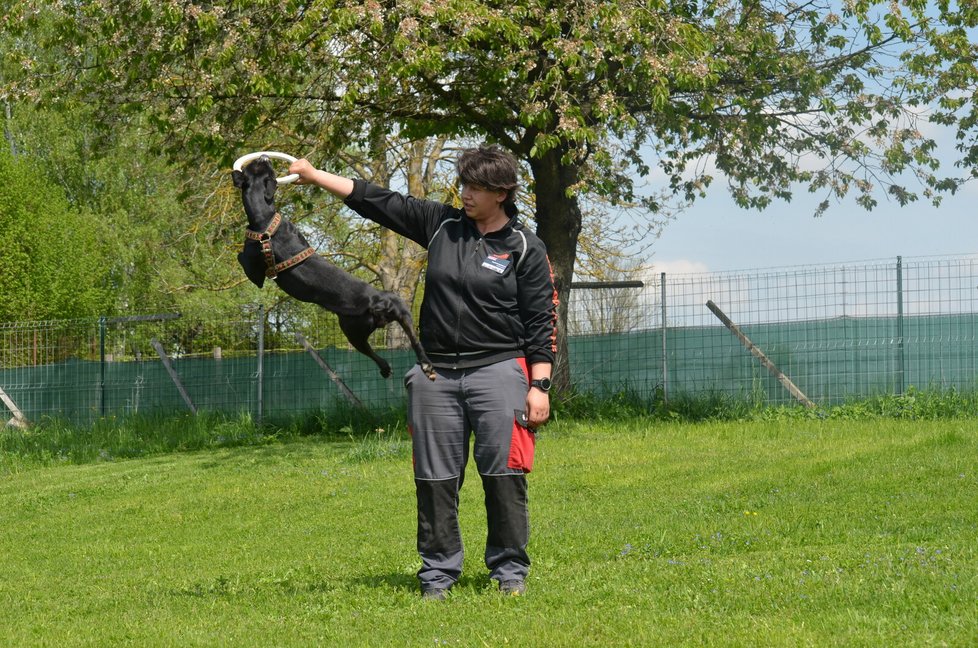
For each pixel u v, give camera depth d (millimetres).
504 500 4926
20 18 14969
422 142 24422
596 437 14383
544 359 4910
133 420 18031
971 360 15406
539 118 13867
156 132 16172
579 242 23250
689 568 5395
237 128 15391
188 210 21609
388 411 17500
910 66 17000
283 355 18125
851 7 15930
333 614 4750
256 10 13844
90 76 15883
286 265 4602
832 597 4371
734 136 18500
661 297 16797
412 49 13242
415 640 4090
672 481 10367
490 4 14211
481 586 5141
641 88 16203
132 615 5258
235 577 6508
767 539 6746
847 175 19125
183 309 31062
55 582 7191
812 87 17172
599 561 6336
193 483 12461
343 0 13641
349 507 10227
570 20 14508
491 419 4863
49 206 41188
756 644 3658
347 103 13930
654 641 3803
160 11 13891
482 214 4840
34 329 19109
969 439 11633
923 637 3635
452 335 4871
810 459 11086
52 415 18938
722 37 16234
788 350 16219
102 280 42688
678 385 16719
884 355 15766
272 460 14023
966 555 5270
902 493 8445
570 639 3885
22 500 12180
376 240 25688
